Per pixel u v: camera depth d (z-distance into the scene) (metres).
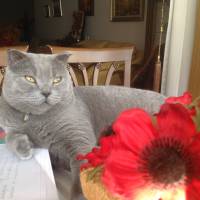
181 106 0.22
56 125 0.46
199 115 0.22
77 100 0.55
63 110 0.47
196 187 0.20
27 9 3.75
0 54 0.63
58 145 0.47
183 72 1.06
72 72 0.71
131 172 0.20
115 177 0.20
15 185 0.32
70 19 2.85
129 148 0.21
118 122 0.21
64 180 0.38
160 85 1.09
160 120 0.22
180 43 1.02
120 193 0.20
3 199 0.30
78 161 0.38
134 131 0.21
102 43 1.96
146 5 1.75
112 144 0.22
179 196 0.20
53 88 0.46
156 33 1.62
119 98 0.63
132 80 1.32
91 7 2.40
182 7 1.00
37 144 0.47
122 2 1.95
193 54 0.99
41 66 0.46
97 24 2.35
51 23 3.31
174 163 0.21
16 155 0.39
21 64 0.46
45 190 0.32
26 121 0.45
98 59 0.71
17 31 3.17
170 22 1.04
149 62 1.32
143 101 0.62
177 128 0.22
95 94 0.62
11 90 0.45
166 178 0.20
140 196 0.20
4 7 3.67
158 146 0.21
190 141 0.21
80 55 0.70
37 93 0.44
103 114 0.61
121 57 0.73
